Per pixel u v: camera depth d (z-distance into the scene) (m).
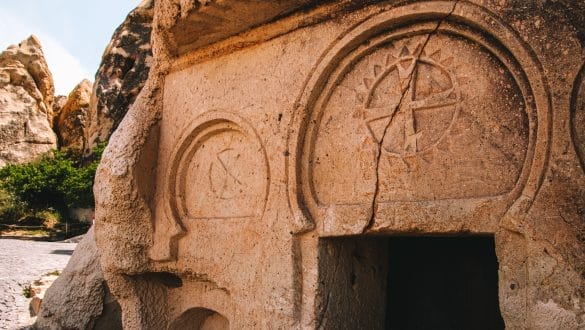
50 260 9.38
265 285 3.05
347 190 2.88
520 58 2.29
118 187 3.72
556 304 2.09
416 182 2.63
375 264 3.35
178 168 3.76
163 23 3.54
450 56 2.60
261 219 3.14
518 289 2.22
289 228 2.99
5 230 17.36
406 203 2.61
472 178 2.45
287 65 3.16
